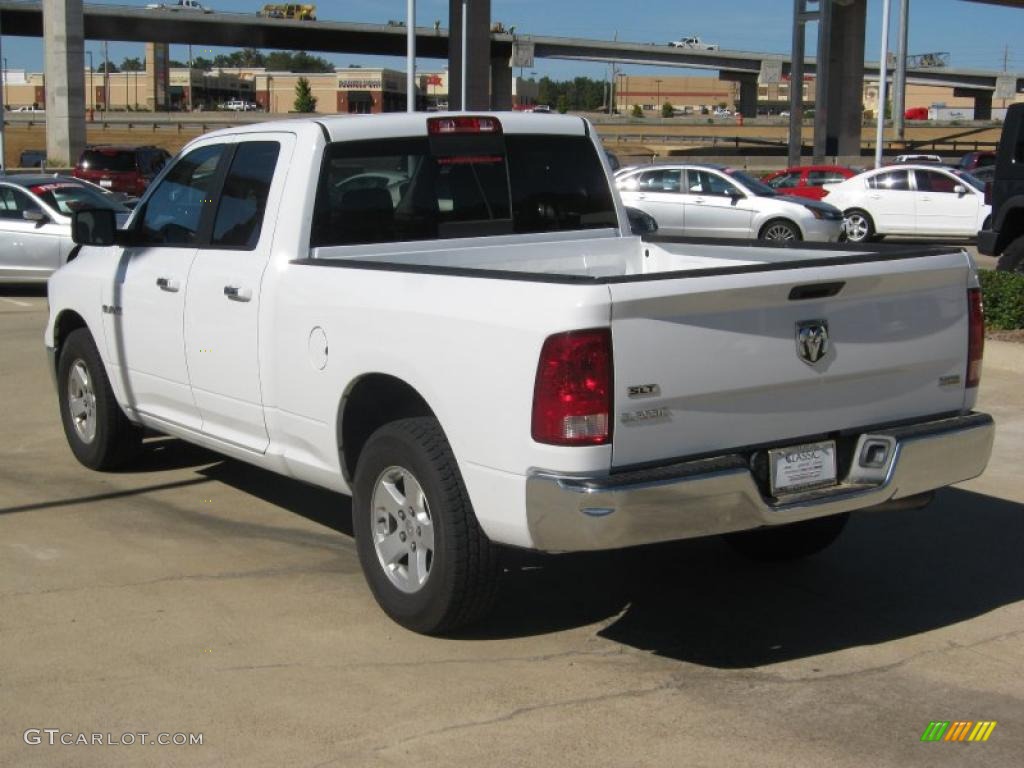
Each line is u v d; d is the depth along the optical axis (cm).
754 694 470
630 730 438
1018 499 740
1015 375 1086
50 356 798
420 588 507
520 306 451
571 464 439
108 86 15075
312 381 554
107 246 716
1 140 3959
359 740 428
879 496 497
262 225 593
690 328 453
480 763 412
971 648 518
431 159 615
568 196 663
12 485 748
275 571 600
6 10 7619
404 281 504
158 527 668
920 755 421
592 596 577
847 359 493
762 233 2191
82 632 520
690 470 451
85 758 414
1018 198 1332
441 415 486
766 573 613
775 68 10669
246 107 15050
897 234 2520
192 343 637
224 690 466
